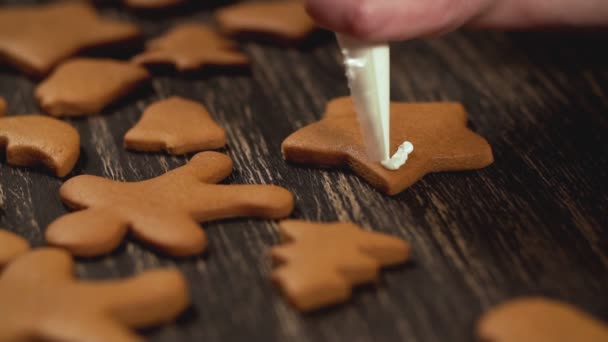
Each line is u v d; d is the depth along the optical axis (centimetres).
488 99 56
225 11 62
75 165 51
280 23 60
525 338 40
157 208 46
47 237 45
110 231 45
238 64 58
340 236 45
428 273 45
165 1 64
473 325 42
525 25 56
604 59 59
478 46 61
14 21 60
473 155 50
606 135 53
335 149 50
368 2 45
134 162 51
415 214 48
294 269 43
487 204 48
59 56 57
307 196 49
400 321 43
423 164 49
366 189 49
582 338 40
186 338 42
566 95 56
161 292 42
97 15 64
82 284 42
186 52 58
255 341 42
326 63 59
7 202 48
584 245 46
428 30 48
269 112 55
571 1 54
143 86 57
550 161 51
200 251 45
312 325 42
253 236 46
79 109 54
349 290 43
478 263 45
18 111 55
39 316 41
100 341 40
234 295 44
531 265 45
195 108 53
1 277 43
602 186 49
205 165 49
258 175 50
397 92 57
